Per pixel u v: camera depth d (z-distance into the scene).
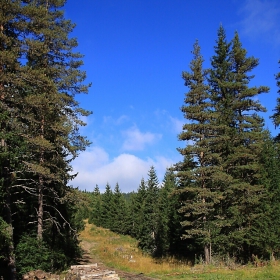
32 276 15.70
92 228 70.75
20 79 13.96
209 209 21.80
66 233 22.50
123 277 18.27
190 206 22.22
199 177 22.41
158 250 39.88
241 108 25.25
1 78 13.41
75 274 14.40
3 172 14.70
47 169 15.86
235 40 26.08
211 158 22.30
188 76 23.19
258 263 20.05
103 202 80.38
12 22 14.12
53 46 18.64
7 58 13.26
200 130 22.94
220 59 26.20
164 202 41.22
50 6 19.12
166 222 38.41
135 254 39.00
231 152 24.09
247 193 22.53
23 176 19.47
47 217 20.73
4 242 12.59
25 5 14.28
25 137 15.00
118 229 69.12
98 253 38.41
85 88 19.56
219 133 23.73
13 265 13.99
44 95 15.09
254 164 22.84
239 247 23.12
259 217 21.75
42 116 16.94
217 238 22.14
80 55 19.66
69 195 18.59
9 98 14.29
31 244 17.08
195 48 23.64
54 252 19.78
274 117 23.83
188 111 22.81
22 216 19.33
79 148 19.25
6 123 13.95
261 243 21.03
